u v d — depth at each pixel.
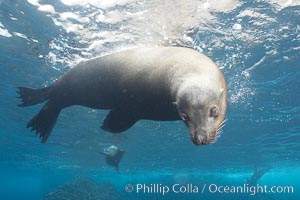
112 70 5.34
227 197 36.94
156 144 27.31
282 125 21.03
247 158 34.69
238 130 22.61
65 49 11.53
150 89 4.65
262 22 10.30
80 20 9.93
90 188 27.69
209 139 3.41
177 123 19.88
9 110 19.38
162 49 5.01
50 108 6.70
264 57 12.41
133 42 10.37
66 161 38.12
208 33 10.45
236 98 16.33
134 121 5.12
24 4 9.58
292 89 15.17
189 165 40.53
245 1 9.34
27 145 29.19
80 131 23.16
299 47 11.81
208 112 3.55
